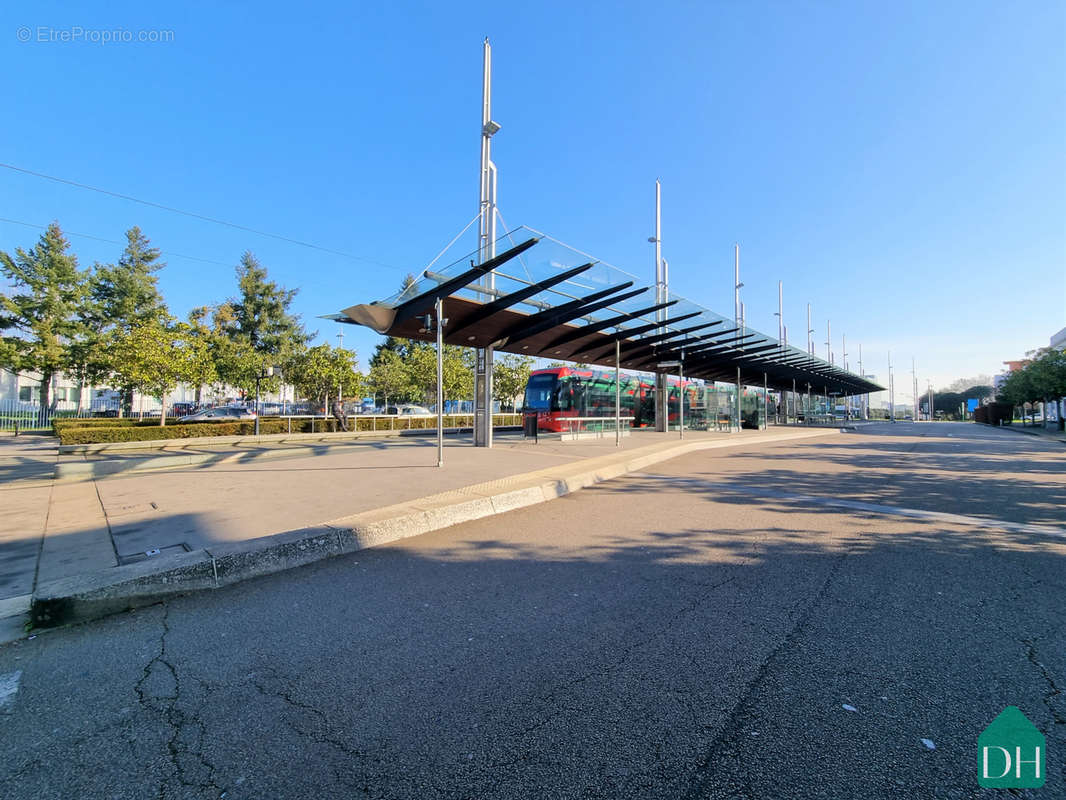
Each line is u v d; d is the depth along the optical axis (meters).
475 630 3.29
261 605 3.71
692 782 1.94
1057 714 2.34
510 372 37.50
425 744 2.17
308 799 1.87
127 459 11.24
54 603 3.37
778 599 3.77
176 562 3.99
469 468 9.80
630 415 26.72
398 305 11.35
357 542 5.08
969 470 11.30
